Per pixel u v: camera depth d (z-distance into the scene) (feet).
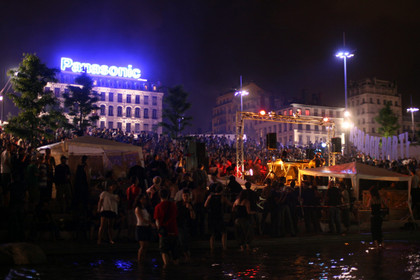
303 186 54.13
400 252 40.45
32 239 41.73
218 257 36.91
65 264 32.96
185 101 140.77
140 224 33.91
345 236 50.19
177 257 32.45
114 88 285.64
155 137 133.69
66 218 46.19
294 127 268.21
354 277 28.40
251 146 127.65
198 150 62.75
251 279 27.68
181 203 35.19
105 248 39.37
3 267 31.58
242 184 59.77
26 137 84.23
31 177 43.21
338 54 140.15
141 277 28.09
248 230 40.75
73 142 54.85
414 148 124.36
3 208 43.83
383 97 318.04
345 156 122.31
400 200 65.41
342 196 55.88
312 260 35.53
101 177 50.47
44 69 86.99
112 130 131.44
